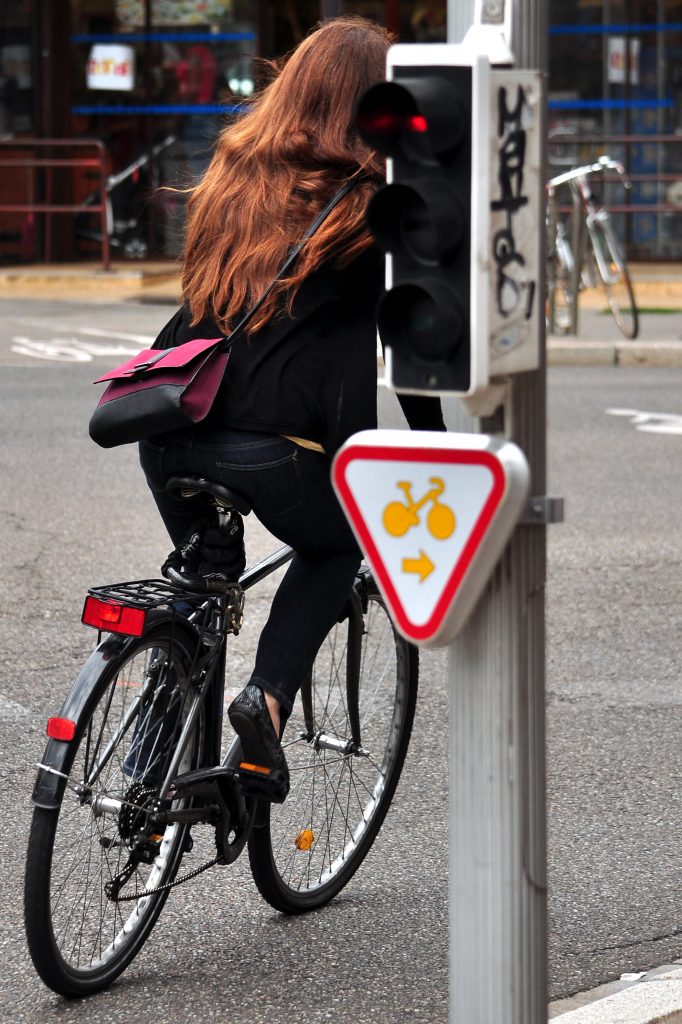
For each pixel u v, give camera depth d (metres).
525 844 6.32
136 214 52.56
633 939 9.41
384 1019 8.41
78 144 48.59
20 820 11.00
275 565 9.09
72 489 21.72
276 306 8.04
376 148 5.98
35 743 12.50
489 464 5.81
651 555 18.66
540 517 6.16
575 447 25.27
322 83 8.16
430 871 10.40
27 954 9.11
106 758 8.42
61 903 8.34
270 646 8.53
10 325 39.50
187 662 8.68
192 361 8.10
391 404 28.38
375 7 52.44
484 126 5.82
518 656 6.25
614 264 37.09
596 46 51.41
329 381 8.11
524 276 6.09
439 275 5.94
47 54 51.88
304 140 8.09
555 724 13.20
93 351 35.28
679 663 14.86
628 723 13.23
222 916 9.66
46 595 16.62
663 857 10.65
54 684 13.92
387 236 6.00
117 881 8.59
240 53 52.31
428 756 12.44
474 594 5.98
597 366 35.31
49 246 52.09
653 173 50.81
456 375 5.94
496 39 6.03
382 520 6.02
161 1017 8.41
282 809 9.66
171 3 52.12
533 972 6.39
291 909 9.62
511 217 5.99
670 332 38.12
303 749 9.84
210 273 8.24
